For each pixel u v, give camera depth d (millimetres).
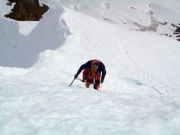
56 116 4492
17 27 28250
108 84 13898
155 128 4180
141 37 28219
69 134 3799
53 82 9047
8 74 9164
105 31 26016
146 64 21484
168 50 26375
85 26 24141
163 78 18938
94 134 3836
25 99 5348
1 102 5059
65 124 4141
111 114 4785
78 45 19797
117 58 20938
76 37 20828
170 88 16719
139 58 22391
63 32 20547
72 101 5438
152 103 5781
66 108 4938
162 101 6008
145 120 4512
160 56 24219
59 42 19359
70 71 13852
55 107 4965
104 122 4332
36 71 10844
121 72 18312
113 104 5445
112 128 4082
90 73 8625
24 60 19734
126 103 5672
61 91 6316
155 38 29156
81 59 17359
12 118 4277
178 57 25062
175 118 4641
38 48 19781
